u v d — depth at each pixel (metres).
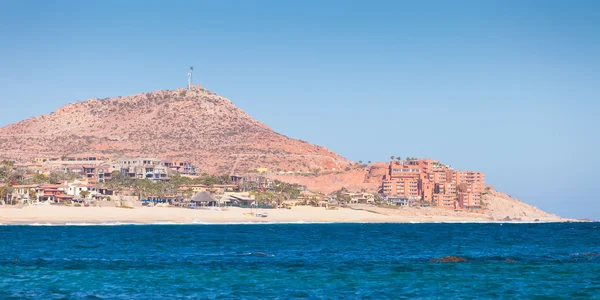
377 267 134.88
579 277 119.62
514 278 118.44
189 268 132.75
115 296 99.19
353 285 110.44
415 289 106.69
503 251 184.62
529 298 99.75
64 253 169.62
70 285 108.88
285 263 143.50
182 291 103.94
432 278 118.31
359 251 182.88
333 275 122.06
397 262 146.00
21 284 109.44
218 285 109.94
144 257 158.25
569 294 102.75
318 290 105.50
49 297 97.69
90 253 170.50
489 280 115.88
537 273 125.00
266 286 109.06
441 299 98.69
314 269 131.25
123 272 125.56
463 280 115.94
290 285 110.19
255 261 148.25
